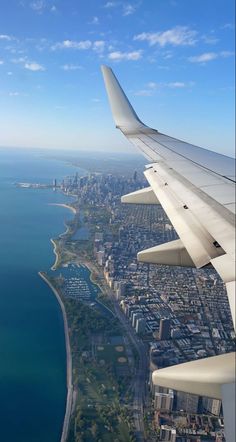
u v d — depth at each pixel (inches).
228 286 184.9
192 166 440.8
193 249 279.0
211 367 181.6
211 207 294.5
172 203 382.3
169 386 185.2
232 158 505.7
